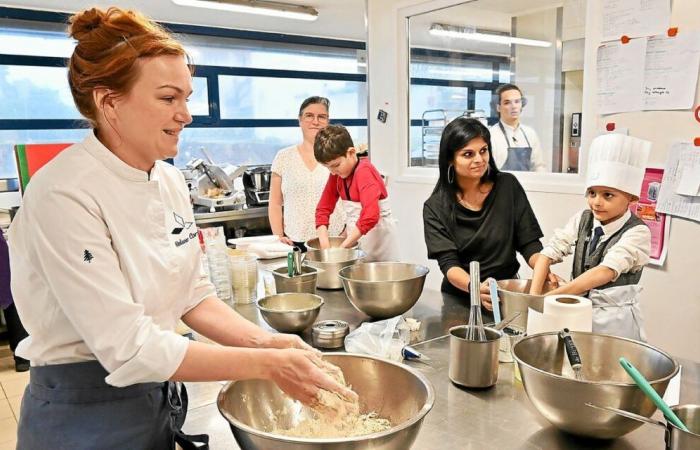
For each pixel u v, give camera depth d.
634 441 0.95
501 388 1.18
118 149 0.92
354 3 4.98
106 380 0.84
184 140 5.66
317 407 0.92
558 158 2.93
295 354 0.88
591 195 1.70
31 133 4.82
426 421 1.04
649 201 2.41
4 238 2.81
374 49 3.79
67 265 0.81
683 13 2.21
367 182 2.51
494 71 3.21
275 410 1.05
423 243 3.66
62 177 0.85
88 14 0.87
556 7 2.81
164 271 0.99
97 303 0.82
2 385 3.25
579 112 2.77
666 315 2.42
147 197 0.95
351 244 2.40
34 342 0.92
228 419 0.83
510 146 3.15
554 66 2.88
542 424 1.03
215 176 4.49
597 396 0.87
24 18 4.63
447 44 3.43
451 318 1.71
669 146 2.32
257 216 4.49
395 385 1.05
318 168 3.04
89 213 0.85
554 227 2.89
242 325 1.13
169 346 0.84
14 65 4.66
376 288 1.56
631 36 2.39
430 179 3.52
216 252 1.99
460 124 1.95
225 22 5.50
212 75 5.72
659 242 2.40
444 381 1.23
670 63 2.27
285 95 6.29
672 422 0.78
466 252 2.05
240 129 6.02
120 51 0.83
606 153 1.63
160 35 0.88
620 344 1.07
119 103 0.86
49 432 0.93
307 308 1.52
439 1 3.32
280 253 2.56
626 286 1.54
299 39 6.22
